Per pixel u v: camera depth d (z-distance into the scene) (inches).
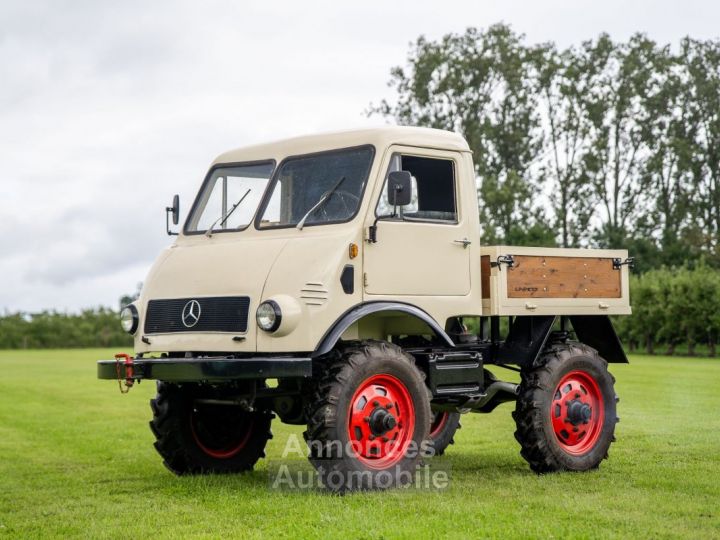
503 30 1872.5
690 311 1364.4
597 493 282.7
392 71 1889.8
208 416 334.6
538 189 1905.8
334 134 314.5
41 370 1059.3
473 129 1835.6
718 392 650.8
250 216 319.6
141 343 312.5
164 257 324.5
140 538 228.8
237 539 223.3
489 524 234.8
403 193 285.7
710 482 298.7
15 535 237.1
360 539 219.6
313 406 279.6
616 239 1817.2
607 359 367.9
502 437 430.6
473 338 341.7
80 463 370.6
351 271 291.1
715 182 1999.3
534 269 333.7
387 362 289.0
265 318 281.9
